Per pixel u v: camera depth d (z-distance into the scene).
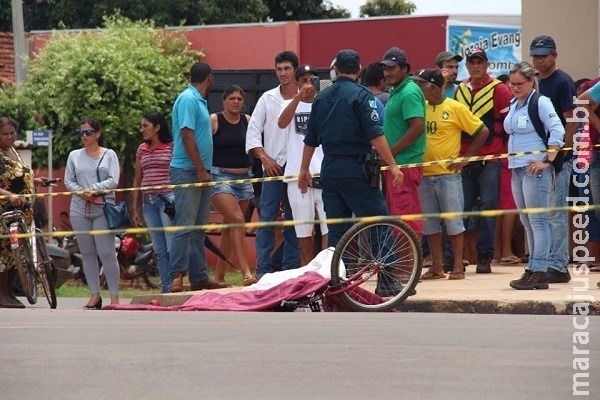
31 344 16.61
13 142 25.62
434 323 18.22
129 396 13.14
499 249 29.34
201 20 71.62
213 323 18.53
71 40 50.84
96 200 26.42
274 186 25.86
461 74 50.53
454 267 25.11
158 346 16.20
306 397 12.91
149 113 27.81
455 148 24.83
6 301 25.09
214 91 49.00
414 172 23.75
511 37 50.78
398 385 13.39
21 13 51.06
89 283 26.61
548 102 22.53
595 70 30.47
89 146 26.67
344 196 21.92
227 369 14.44
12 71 59.75
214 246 27.19
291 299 21.22
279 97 25.92
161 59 51.12
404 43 50.88
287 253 25.78
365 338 16.59
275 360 14.95
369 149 21.92
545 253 22.48
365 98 21.66
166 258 27.41
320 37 51.97
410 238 21.27
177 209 25.62
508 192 29.16
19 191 25.41
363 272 21.16
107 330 17.89
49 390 13.56
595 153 25.08
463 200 25.75
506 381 13.51
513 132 22.81
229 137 26.89
